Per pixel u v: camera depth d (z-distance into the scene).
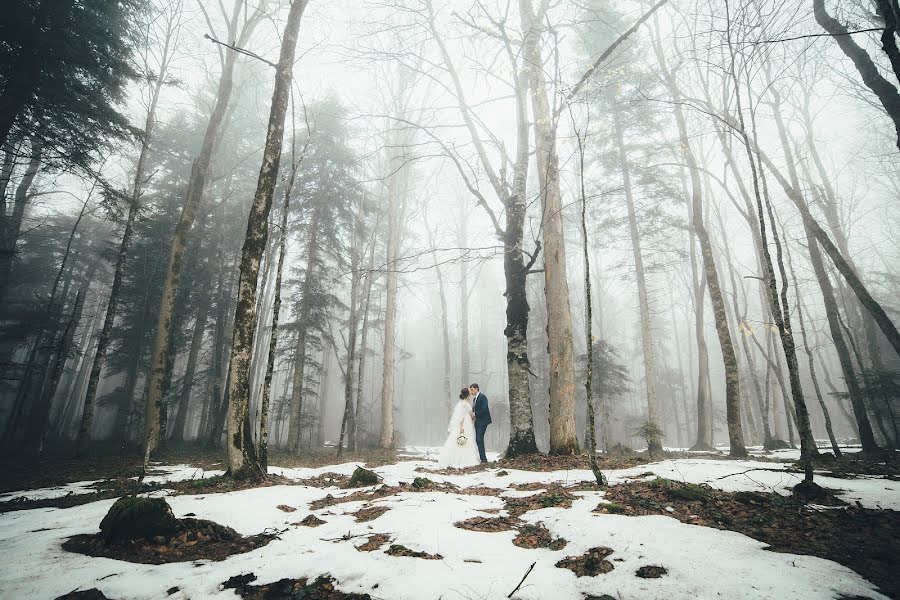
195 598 2.57
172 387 18.38
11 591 2.58
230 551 3.38
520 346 10.33
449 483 6.07
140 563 3.13
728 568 2.57
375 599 2.48
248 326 6.59
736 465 6.70
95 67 11.31
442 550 3.17
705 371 17.84
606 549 3.02
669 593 2.32
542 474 6.82
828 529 3.25
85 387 29.66
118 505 3.71
